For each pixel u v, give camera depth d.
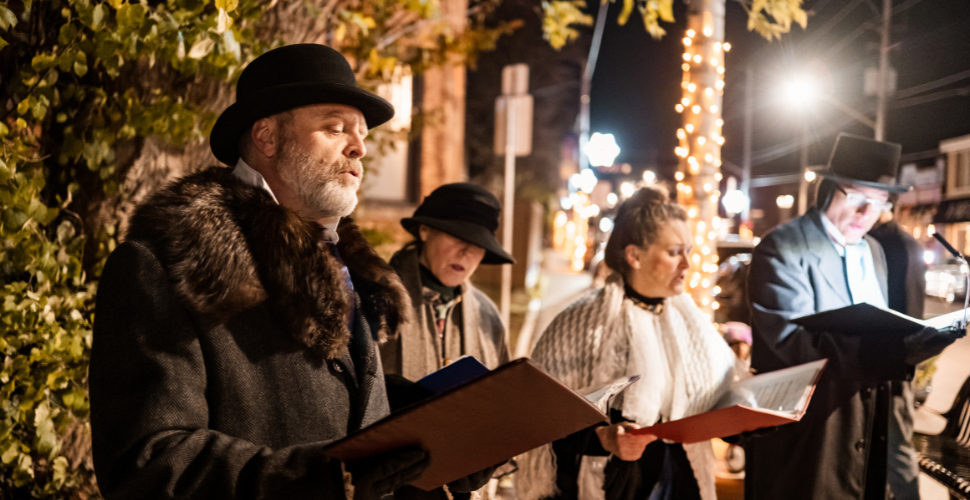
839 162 2.77
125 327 1.43
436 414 1.31
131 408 1.38
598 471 2.52
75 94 2.67
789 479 2.70
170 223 1.50
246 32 2.79
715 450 4.02
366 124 1.89
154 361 1.41
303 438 1.55
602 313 2.67
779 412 2.01
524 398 1.31
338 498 1.36
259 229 1.54
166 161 2.88
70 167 2.82
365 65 4.62
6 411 2.41
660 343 2.66
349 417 1.67
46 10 2.56
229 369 1.48
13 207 2.23
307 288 1.54
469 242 2.88
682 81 4.23
